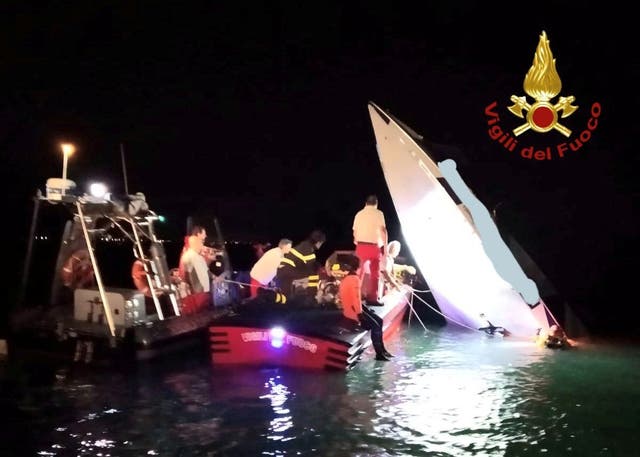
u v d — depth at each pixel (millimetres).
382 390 8516
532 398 8312
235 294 12023
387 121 11516
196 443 6672
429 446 6707
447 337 12156
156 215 10539
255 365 9391
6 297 16047
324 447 6617
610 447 6785
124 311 9336
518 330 12164
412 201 11758
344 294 9758
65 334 9500
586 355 10781
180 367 9336
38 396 8039
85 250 10336
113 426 7109
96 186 9984
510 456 6531
